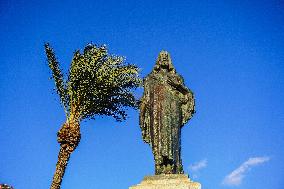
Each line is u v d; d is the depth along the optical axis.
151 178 14.62
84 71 22.28
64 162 22.22
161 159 15.27
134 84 22.84
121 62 22.77
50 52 22.89
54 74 22.94
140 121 16.33
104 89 22.39
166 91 16.09
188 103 16.48
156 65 16.69
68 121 22.70
